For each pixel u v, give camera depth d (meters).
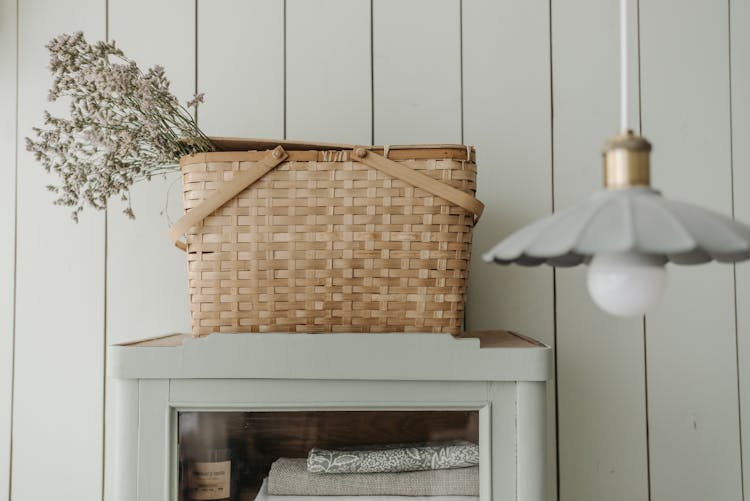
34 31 1.34
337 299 0.96
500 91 1.34
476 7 1.34
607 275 0.55
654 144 1.34
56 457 1.30
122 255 1.32
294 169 0.96
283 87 1.33
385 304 0.96
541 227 0.50
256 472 0.96
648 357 1.32
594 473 1.31
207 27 1.34
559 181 1.33
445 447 0.95
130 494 0.94
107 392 1.31
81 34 1.02
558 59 1.34
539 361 0.94
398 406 0.95
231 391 0.95
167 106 1.03
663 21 1.35
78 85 1.04
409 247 0.96
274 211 0.96
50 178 1.33
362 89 1.33
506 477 0.94
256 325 0.96
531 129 1.33
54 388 1.31
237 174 0.96
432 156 0.96
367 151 0.95
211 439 0.96
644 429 1.32
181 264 1.32
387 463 0.96
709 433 1.32
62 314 1.31
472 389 0.95
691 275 1.34
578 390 1.32
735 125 1.35
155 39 1.34
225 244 0.96
